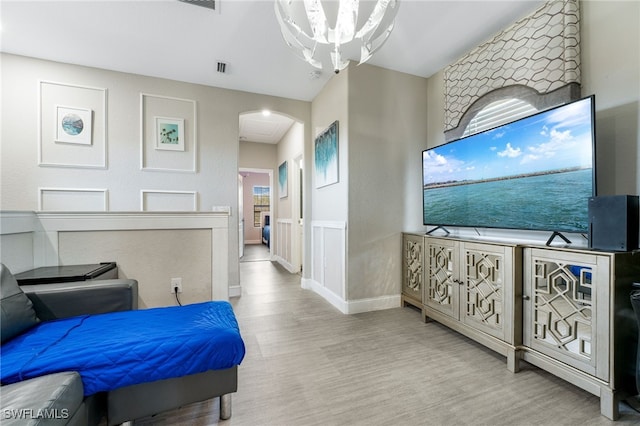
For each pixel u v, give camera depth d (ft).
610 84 5.57
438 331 7.63
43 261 6.13
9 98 8.65
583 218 5.08
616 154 5.49
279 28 7.60
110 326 4.20
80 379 3.18
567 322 4.91
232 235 11.20
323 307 9.69
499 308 6.04
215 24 7.45
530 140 5.98
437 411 4.48
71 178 9.30
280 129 17.20
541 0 6.44
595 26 5.79
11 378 3.03
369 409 4.53
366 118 9.36
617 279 4.30
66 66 9.23
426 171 9.07
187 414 4.44
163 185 10.37
